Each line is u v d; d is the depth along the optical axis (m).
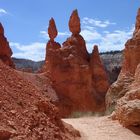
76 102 50.91
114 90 29.81
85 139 16.14
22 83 14.96
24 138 10.49
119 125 19.59
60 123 15.09
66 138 13.83
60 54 54.12
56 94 50.38
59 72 52.53
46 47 59.00
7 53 50.78
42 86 49.34
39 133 11.66
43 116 13.37
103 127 19.30
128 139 16.98
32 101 13.75
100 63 55.75
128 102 19.94
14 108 11.97
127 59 30.23
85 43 58.16
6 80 13.77
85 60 55.47
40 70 59.31
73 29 57.62
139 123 18.80
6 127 10.44
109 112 29.38
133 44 29.89
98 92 53.69
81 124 20.38
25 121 11.64
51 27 58.66
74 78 52.09
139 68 24.30
